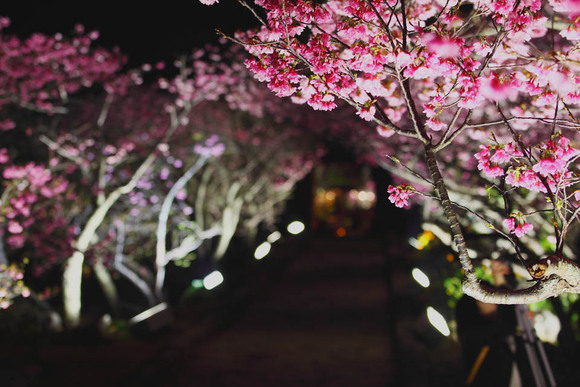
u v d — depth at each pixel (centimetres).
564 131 627
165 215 1489
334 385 848
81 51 1325
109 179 1469
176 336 1069
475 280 343
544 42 617
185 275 1995
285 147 2427
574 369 632
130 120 1630
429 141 367
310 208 3378
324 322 1265
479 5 411
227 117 2022
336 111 1589
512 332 619
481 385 618
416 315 1084
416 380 761
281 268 2055
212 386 848
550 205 665
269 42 389
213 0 407
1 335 1012
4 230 1099
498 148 351
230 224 2008
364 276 1900
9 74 1205
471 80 347
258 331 1181
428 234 1264
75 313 1176
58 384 819
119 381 805
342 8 464
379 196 3319
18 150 1323
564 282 330
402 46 367
